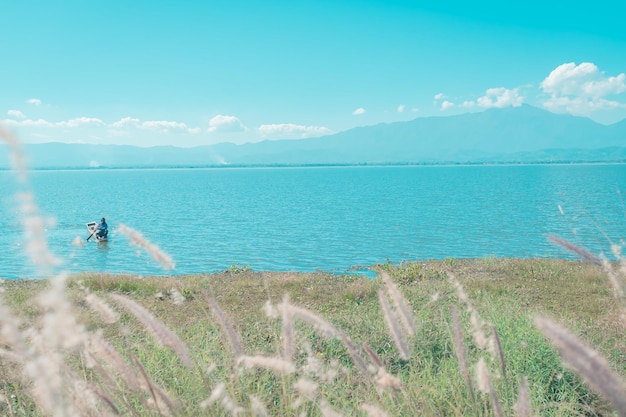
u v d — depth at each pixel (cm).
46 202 8838
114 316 298
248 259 2972
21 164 184
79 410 241
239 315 1184
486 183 14600
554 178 17138
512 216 5369
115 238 3359
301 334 669
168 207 7544
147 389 292
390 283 328
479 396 469
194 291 1457
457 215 5622
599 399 512
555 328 173
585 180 15038
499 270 1781
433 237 3772
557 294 1345
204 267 2688
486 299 1086
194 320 1106
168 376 527
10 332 188
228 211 6731
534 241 3400
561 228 3966
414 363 633
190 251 3300
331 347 691
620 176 18062
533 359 593
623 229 3484
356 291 1458
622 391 163
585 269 1658
